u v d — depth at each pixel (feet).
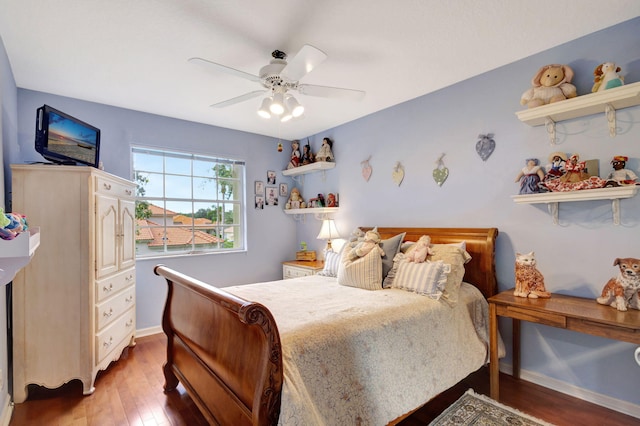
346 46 7.12
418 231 9.82
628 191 6.00
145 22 6.18
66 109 9.80
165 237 12.04
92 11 5.82
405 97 10.21
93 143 8.79
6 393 6.61
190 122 12.35
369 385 5.30
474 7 5.84
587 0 5.71
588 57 6.85
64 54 7.34
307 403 4.36
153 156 11.78
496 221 8.40
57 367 7.30
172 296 7.73
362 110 11.37
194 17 6.04
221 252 13.11
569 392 7.18
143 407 6.86
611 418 6.32
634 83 5.79
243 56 7.48
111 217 8.50
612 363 6.66
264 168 14.55
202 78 8.62
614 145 6.58
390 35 6.70
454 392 7.34
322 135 13.97
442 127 9.54
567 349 7.26
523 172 7.59
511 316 6.48
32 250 4.19
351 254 8.97
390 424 5.41
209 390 5.69
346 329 5.42
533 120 7.32
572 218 7.14
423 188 10.07
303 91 7.45
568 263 7.19
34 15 5.91
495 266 8.33
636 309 5.75
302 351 4.79
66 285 7.41
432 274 7.38
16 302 7.11
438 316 6.78
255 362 4.33
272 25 6.31
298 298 7.32
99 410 6.76
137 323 11.03
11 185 7.66
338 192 13.16
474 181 8.83
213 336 5.60
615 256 6.57
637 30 6.29
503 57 7.75
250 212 13.99
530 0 5.67
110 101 10.23
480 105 8.66
